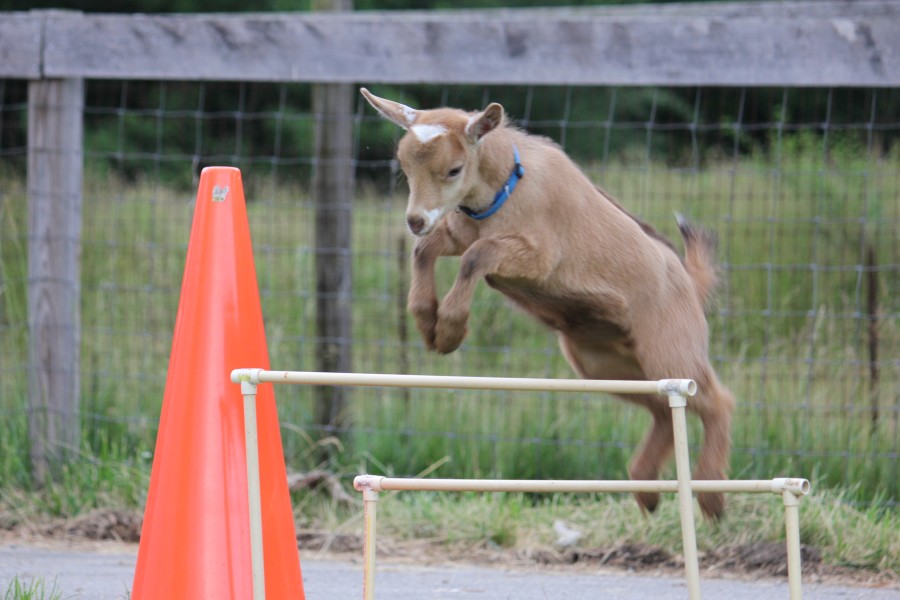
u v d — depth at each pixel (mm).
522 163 7156
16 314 13172
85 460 11102
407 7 34781
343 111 11508
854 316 11438
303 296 12125
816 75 10070
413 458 11375
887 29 9930
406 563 9578
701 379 7770
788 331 13336
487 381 6004
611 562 9562
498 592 8648
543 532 10031
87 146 29656
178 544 6547
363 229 17125
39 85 11266
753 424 11359
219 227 7055
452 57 10562
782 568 9234
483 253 6875
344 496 10625
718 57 10172
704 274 8312
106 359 12859
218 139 32000
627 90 30141
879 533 9438
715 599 8523
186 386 6785
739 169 16422
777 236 14758
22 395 11734
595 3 34156
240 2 34312
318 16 11000
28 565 9180
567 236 7266
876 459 10812
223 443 6664
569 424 11641
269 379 6285
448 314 6797
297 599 6875
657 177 16812
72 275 11352
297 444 11367
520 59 10461
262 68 10906
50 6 33156
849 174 13938
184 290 7016
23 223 14008
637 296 7457
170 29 11000
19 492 10836
